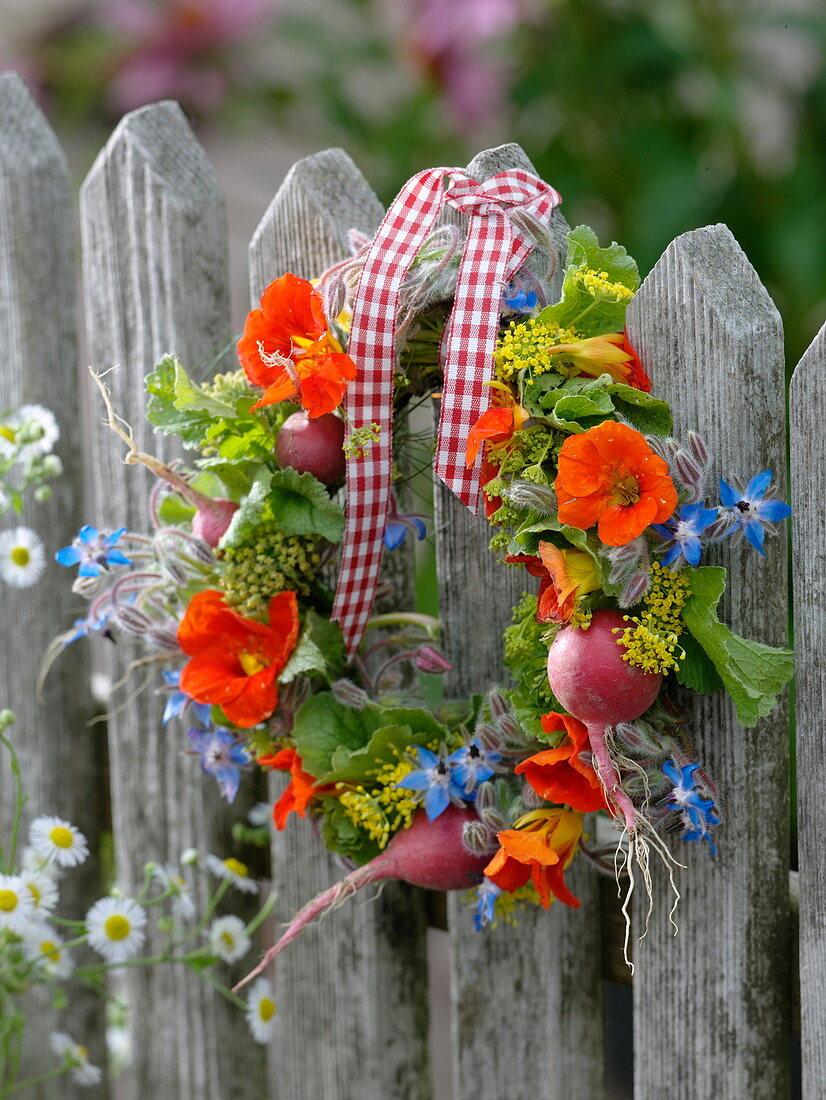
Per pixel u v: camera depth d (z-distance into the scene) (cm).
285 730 136
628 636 124
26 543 152
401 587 144
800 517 128
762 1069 133
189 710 152
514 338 128
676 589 125
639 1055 136
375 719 135
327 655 135
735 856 131
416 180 131
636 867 135
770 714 130
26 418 152
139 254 150
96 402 153
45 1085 167
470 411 128
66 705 162
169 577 138
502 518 128
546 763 126
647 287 130
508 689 135
